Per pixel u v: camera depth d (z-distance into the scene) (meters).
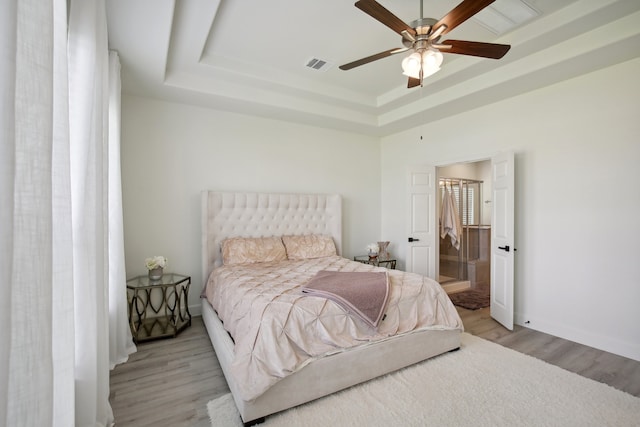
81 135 1.46
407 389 2.07
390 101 3.97
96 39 1.61
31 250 0.69
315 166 4.61
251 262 3.57
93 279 1.48
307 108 3.91
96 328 1.50
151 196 3.46
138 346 2.79
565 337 2.97
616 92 2.64
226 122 3.90
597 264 2.77
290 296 2.14
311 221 4.45
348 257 4.96
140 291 3.38
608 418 1.77
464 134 3.94
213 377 2.26
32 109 0.69
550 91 3.08
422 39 1.92
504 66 2.97
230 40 2.75
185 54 2.83
